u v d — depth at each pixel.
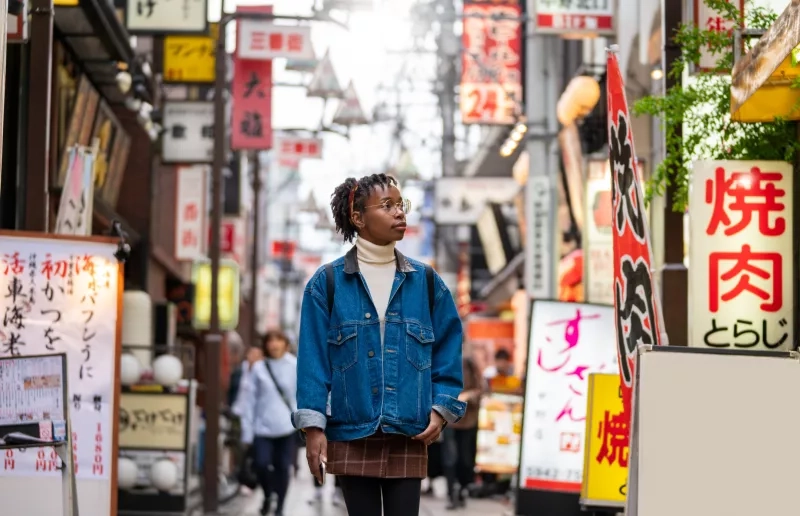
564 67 22.48
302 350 5.44
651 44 16.48
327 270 5.53
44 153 9.88
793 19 6.29
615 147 6.78
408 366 5.40
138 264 21.47
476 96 22.92
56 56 14.96
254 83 20.70
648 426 5.48
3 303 8.06
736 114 7.72
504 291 38.78
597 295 16.62
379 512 5.46
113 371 8.19
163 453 13.84
